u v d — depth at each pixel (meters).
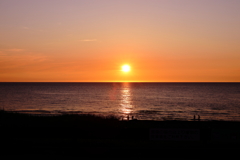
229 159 12.82
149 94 124.06
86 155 13.05
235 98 98.69
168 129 16.09
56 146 14.96
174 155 13.33
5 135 18.00
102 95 114.62
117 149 14.30
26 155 12.86
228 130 15.99
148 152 13.80
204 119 43.97
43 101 81.75
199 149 14.47
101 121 24.62
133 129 18.41
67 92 138.25
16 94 115.50
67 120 24.59
